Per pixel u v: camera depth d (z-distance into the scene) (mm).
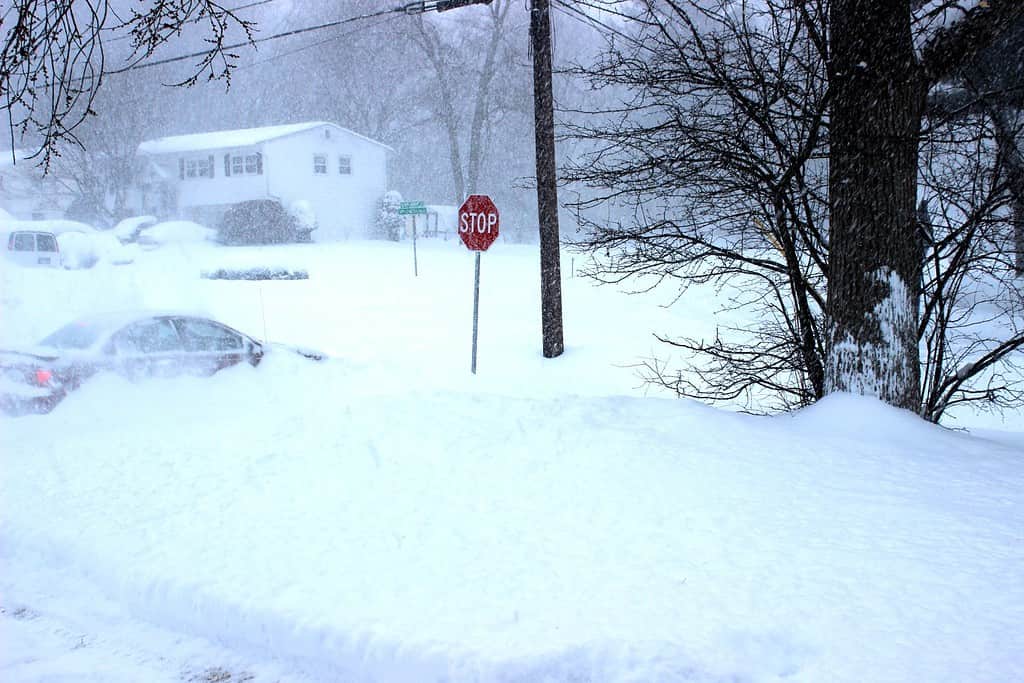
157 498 6309
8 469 7199
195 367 10469
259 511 5934
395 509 5863
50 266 28578
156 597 4914
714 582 4562
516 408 8539
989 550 4902
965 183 9062
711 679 3715
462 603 4418
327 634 4277
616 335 18766
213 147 45031
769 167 9062
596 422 7910
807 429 7688
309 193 46250
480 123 55562
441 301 24062
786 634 4020
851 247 8102
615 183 9570
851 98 7938
